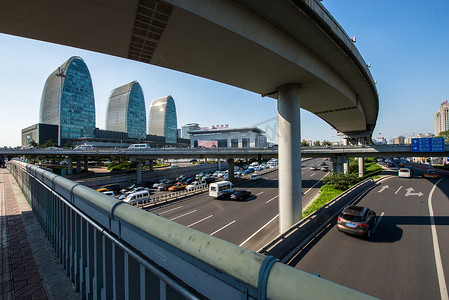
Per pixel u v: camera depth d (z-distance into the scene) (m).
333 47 11.35
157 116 178.25
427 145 26.30
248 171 49.28
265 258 1.55
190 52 9.21
